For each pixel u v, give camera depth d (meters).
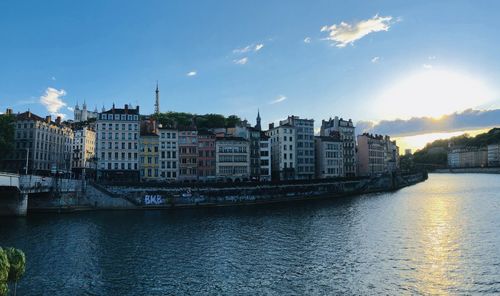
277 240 61.78
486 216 82.38
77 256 52.16
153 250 55.62
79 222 77.88
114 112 123.62
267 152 147.38
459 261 48.97
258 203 115.12
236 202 112.12
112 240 61.66
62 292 39.31
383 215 87.19
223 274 45.06
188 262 49.75
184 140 128.62
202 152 130.62
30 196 93.38
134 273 45.41
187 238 63.28
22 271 26.30
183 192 105.38
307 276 44.12
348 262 49.28
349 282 42.00
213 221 80.19
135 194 101.25
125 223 77.38
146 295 38.81
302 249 56.00
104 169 121.06
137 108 126.44
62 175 125.88
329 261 49.84
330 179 140.62
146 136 125.00
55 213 91.06
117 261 50.12
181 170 127.75
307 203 115.19
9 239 60.97
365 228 71.31
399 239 61.56
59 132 145.50
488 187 165.62
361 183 153.38
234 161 133.38
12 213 83.69
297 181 128.12
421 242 59.28
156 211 96.94
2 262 23.97
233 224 76.38
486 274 43.81
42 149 131.75
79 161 171.50
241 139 135.38
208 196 108.31
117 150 122.38
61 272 45.44
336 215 88.12
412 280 42.41
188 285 41.56
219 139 132.88
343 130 186.62
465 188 163.00
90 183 98.50
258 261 50.12
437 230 68.19
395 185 174.25
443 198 121.62
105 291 39.78
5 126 109.31
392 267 47.00
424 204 106.31
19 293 38.88
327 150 169.50
